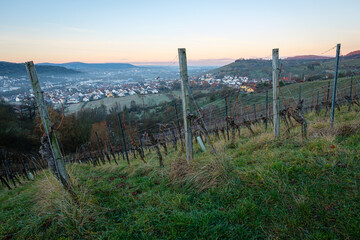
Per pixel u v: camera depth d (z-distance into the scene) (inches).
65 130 1002.1
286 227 102.9
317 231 97.3
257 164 171.3
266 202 121.9
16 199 228.4
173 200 142.3
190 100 190.1
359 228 91.9
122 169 281.9
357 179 126.1
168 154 320.2
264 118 343.3
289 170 146.7
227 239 101.7
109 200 161.9
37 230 129.9
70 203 142.4
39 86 133.2
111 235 115.3
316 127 250.4
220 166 164.2
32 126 1001.5
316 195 119.7
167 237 106.8
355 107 394.6
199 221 113.0
